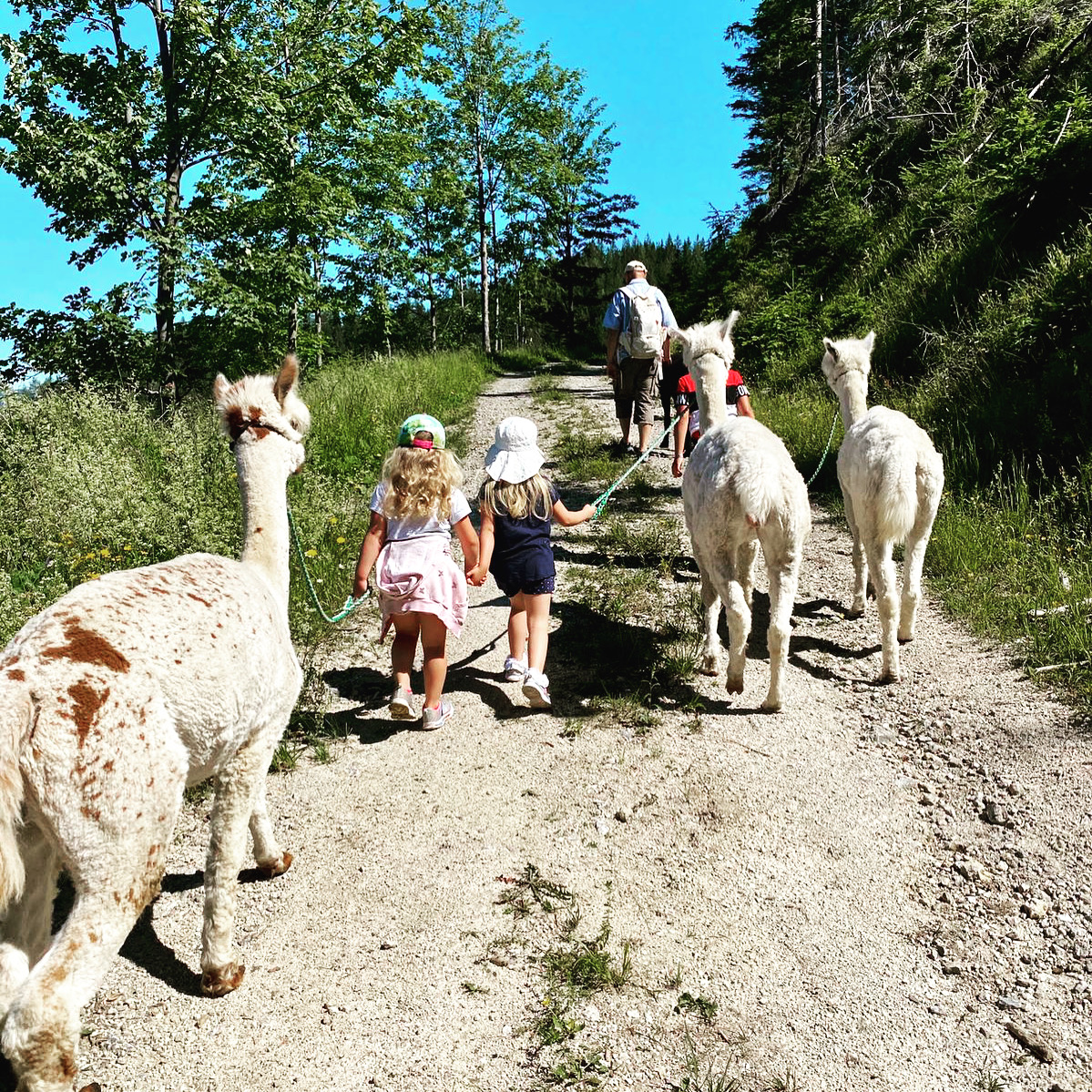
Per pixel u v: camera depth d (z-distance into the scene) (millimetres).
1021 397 8953
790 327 16312
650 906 3742
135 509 7496
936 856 4047
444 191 34156
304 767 4863
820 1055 3018
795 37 26938
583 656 6172
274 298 15516
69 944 2330
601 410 16797
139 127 14117
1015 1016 3156
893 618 5578
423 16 17281
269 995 3264
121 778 2416
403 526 5090
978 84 16750
